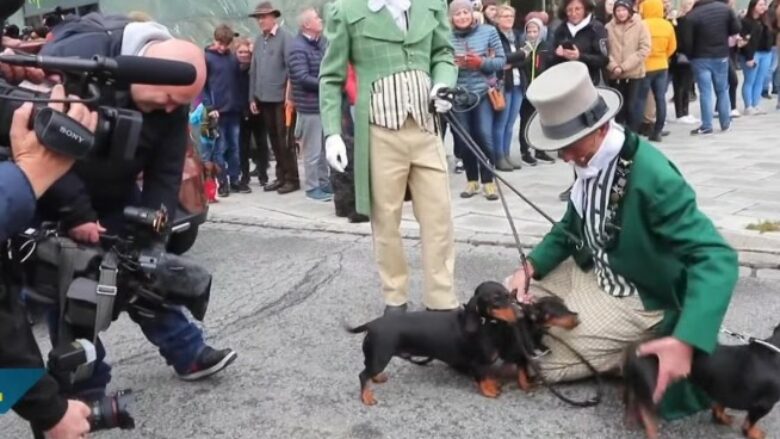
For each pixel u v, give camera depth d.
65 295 2.25
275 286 5.39
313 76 7.88
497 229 6.45
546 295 3.67
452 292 4.49
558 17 8.95
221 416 3.58
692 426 3.26
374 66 4.26
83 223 2.74
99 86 1.72
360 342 4.36
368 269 5.67
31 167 1.57
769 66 13.62
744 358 3.03
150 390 3.85
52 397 1.82
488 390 3.62
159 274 2.76
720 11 10.73
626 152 3.19
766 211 6.57
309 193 8.22
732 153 9.38
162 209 2.97
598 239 3.38
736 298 4.70
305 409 3.61
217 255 6.22
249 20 12.41
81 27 2.90
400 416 3.50
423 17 4.28
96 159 1.82
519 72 8.76
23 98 1.71
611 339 3.47
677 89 12.05
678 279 3.23
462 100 4.77
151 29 2.89
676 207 3.08
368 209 4.41
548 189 7.88
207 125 8.25
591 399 3.54
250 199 8.41
